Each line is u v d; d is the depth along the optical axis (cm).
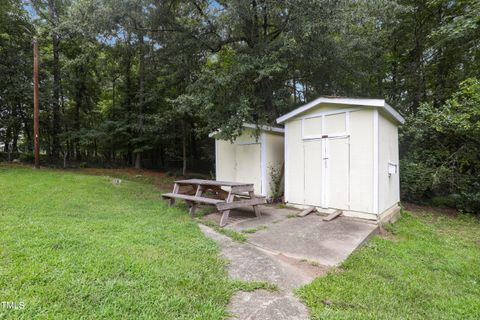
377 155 506
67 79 1463
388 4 721
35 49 1043
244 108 672
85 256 281
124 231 398
